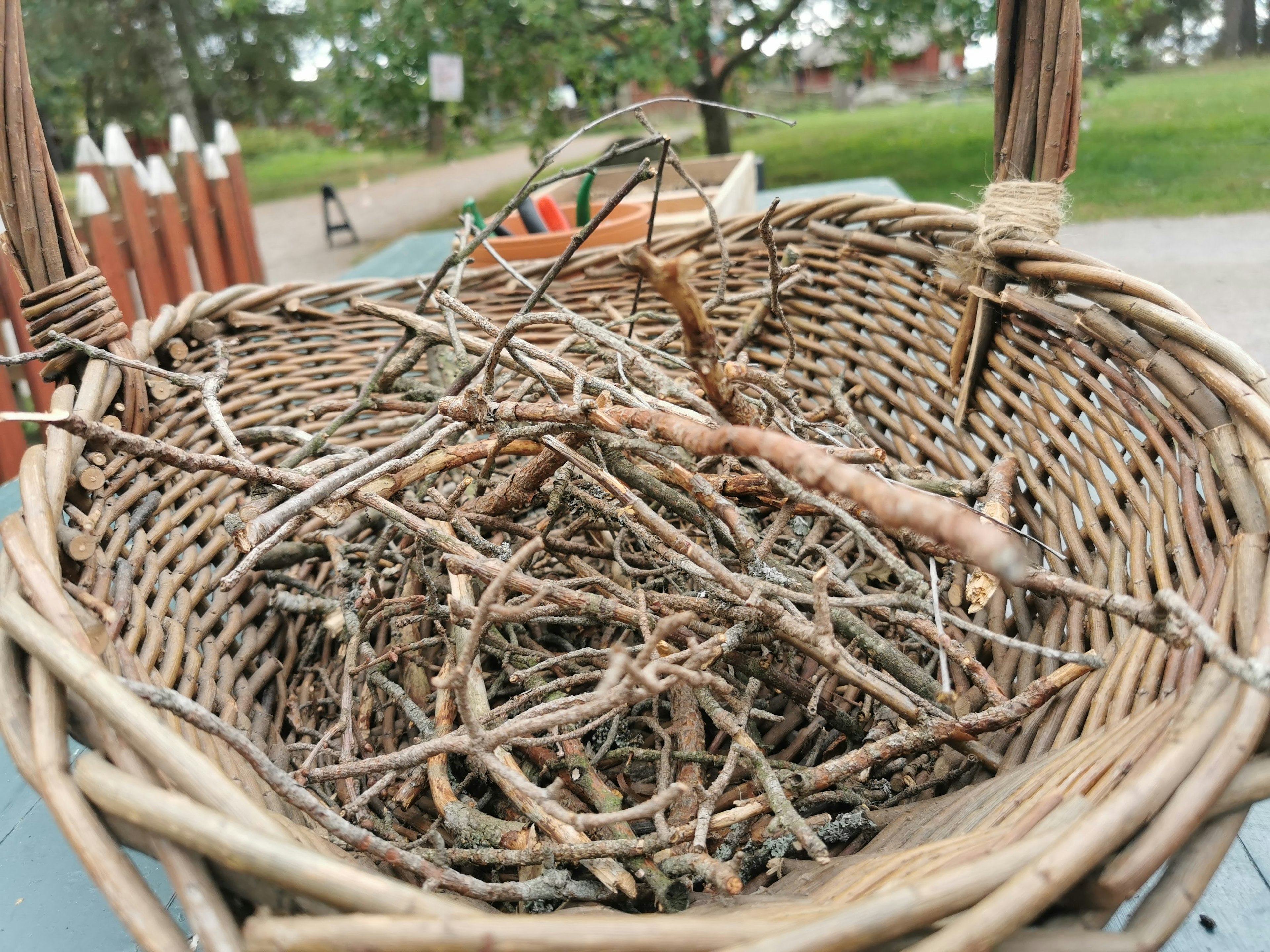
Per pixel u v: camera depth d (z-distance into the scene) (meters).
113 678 0.51
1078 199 2.43
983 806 0.59
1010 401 0.96
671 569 0.86
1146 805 0.42
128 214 2.10
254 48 8.26
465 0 4.45
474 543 0.81
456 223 5.49
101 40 7.38
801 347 1.24
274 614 0.97
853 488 0.42
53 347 0.75
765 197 3.23
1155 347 0.78
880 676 0.70
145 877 0.79
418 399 1.09
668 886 0.61
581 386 0.73
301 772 0.67
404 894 0.42
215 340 1.12
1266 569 0.59
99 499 0.85
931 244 1.12
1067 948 0.43
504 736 0.54
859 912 0.40
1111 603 0.60
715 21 4.84
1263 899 0.70
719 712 0.70
